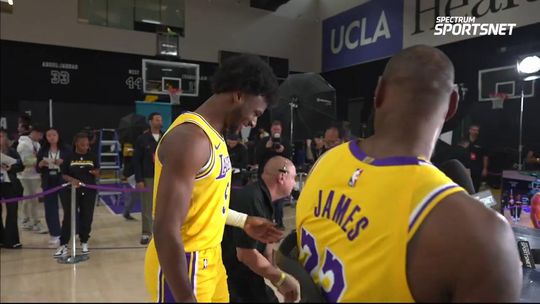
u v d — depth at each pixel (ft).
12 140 9.60
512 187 6.35
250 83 2.98
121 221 11.37
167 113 10.89
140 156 10.56
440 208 1.47
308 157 11.87
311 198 2.00
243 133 13.48
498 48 14.23
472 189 3.13
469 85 16.53
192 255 3.07
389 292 1.51
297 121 11.71
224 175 3.18
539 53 11.16
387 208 1.57
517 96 15.57
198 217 3.03
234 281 4.15
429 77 1.69
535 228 4.73
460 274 1.41
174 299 2.59
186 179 2.77
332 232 1.78
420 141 1.72
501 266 1.39
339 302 1.65
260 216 4.26
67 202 8.75
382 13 15.78
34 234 6.08
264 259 3.97
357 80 16.80
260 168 4.63
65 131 10.02
